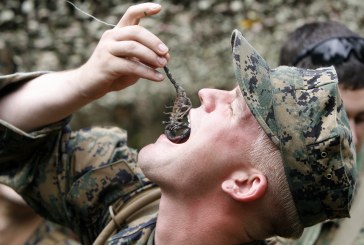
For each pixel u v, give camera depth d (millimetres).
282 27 5887
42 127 2123
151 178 1952
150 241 2010
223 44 5840
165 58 1930
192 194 1925
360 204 2418
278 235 1966
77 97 2043
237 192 1895
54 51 5441
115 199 2162
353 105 2432
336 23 2619
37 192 2215
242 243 1971
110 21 5438
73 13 5480
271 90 1872
